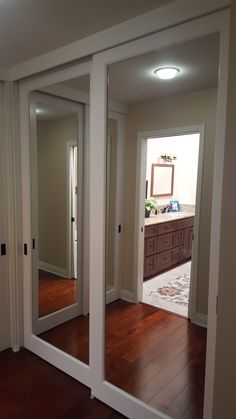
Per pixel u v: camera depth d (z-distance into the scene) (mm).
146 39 1530
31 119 2283
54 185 2539
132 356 2156
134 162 2223
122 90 1930
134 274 2383
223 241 1013
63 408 1889
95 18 1516
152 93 1908
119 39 1596
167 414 1771
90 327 1957
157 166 2299
